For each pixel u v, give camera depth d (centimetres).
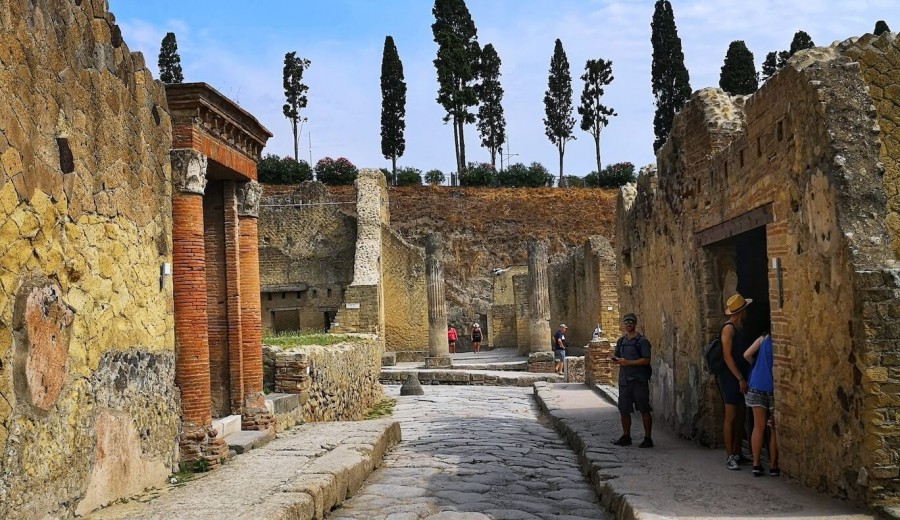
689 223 1366
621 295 2111
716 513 774
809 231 866
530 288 3897
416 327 4331
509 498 1046
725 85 5988
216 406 1367
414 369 3516
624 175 7456
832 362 813
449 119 7962
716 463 1102
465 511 962
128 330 966
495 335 5031
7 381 693
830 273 816
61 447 784
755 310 1270
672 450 1262
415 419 2062
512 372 3434
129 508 866
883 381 737
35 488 731
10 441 694
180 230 1138
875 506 732
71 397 810
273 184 6744
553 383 2802
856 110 827
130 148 991
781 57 5859
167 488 989
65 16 824
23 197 726
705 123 1280
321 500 930
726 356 1065
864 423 746
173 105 1147
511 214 6512
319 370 1784
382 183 4600
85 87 867
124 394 943
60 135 802
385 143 7769
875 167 805
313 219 4381
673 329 1496
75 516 806
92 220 874
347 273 4331
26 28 741
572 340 4556
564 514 955
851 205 793
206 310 1253
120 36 970
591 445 1334
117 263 939
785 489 880
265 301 4369
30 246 738
